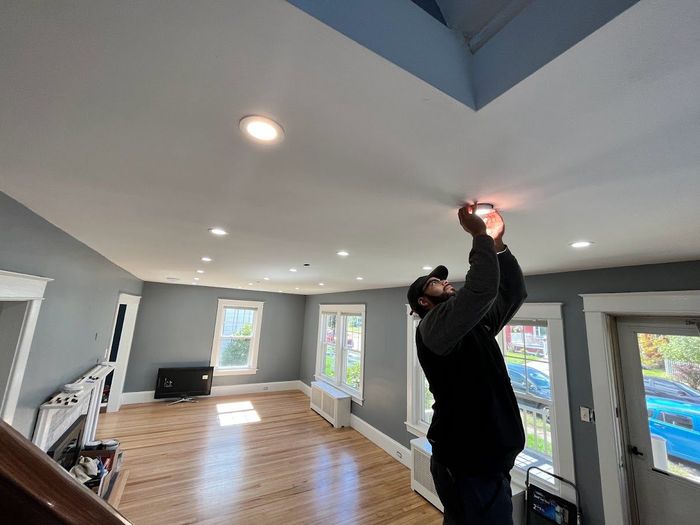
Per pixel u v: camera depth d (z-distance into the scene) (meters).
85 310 2.93
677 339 2.14
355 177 1.16
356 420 5.06
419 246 2.11
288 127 0.86
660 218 1.37
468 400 0.90
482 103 0.73
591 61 0.58
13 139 0.99
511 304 1.15
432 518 2.91
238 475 3.55
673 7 0.47
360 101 0.74
